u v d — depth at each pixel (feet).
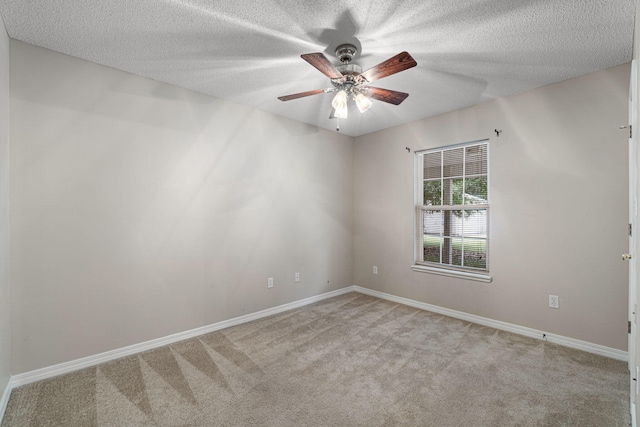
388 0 5.49
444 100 10.18
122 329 8.13
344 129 13.65
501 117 9.92
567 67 7.93
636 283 4.74
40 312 6.98
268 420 5.62
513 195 9.65
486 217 10.55
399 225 12.96
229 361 7.84
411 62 5.91
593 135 8.20
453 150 11.44
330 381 6.89
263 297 11.27
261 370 7.38
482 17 5.94
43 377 6.97
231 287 10.37
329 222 13.73
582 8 5.63
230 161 10.36
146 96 8.57
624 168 7.74
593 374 7.11
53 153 7.15
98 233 7.77
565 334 8.64
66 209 7.32
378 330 9.87
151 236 8.64
